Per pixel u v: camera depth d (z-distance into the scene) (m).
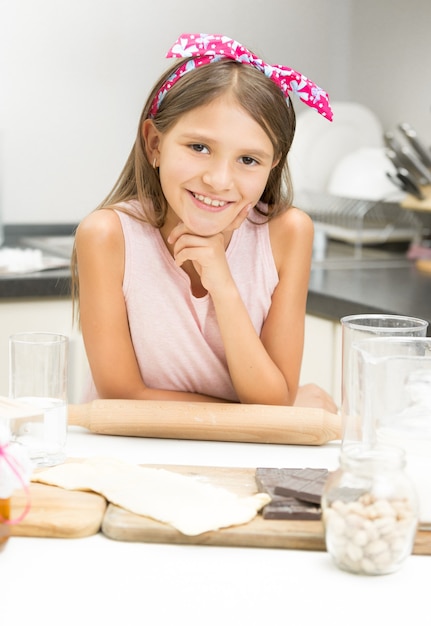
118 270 1.56
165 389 1.66
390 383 1.05
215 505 1.02
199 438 1.34
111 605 0.83
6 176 3.10
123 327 1.57
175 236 1.49
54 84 3.11
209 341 1.62
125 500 1.03
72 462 1.19
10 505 0.99
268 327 1.63
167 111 1.35
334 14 3.32
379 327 1.27
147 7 3.15
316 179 3.20
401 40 3.31
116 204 1.60
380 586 0.89
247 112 1.31
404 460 0.92
